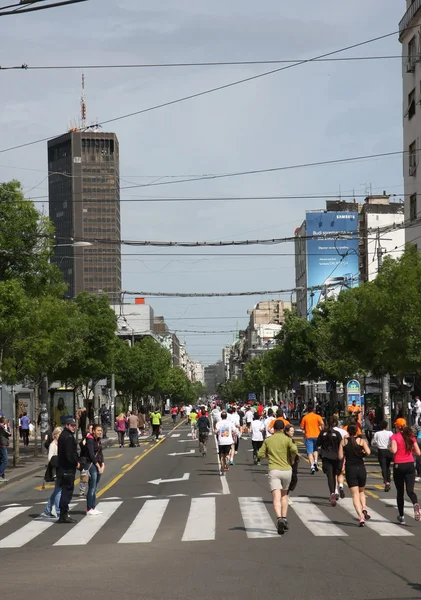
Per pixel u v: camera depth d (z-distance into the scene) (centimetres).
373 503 1947
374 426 4522
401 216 10981
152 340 11862
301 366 7606
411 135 5469
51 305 3684
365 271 10856
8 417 6044
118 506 2008
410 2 5425
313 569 1127
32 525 1730
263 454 1491
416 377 4212
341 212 10969
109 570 1165
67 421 1780
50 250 3312
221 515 1750
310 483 2453
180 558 1245
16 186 3266
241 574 1099
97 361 5272
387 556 1230
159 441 5588
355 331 4356
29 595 1005
